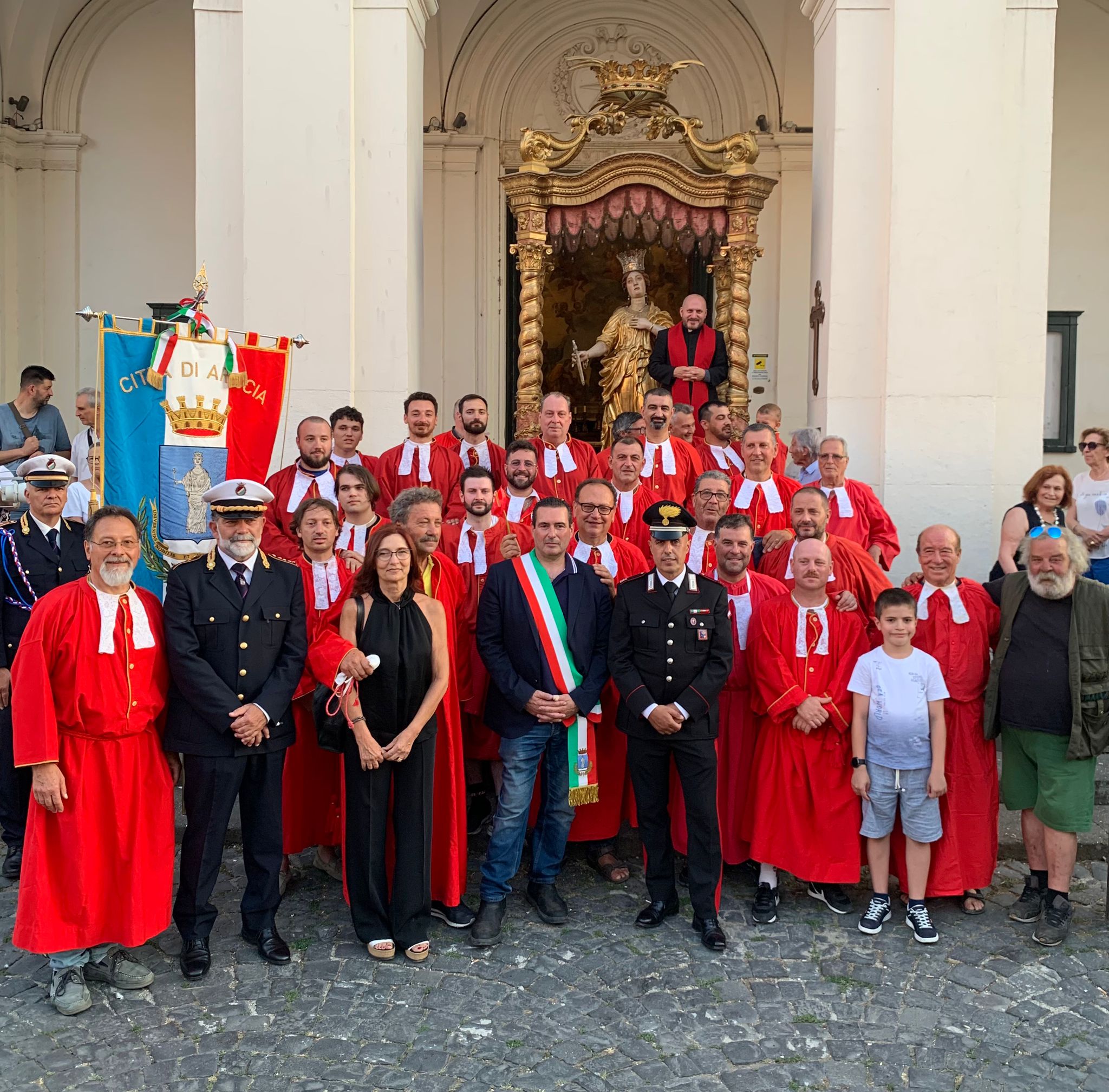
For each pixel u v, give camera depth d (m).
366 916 4.54
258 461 5.86
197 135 7.64
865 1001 4.22
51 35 11.36
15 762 4.04
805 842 4.90
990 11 7.21
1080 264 11.48
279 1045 3.89
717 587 4.80
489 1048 3.88
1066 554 4.67
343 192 7.38
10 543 5.21
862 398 7.55
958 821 4.90
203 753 4.30
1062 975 4.43
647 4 11.68
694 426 7.65
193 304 5.68
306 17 7.32
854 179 7.48
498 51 11.73
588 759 4.88
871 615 5.60
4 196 11.42
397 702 4.44
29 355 11.69
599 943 4.69
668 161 8.59
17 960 4.52
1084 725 4.61
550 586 4.88
